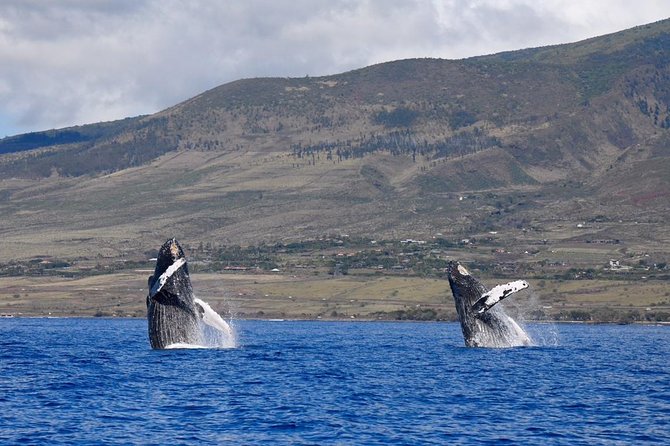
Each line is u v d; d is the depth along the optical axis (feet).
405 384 592.19
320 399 524.11
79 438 415.64
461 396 540.93
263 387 565.53
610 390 571.69
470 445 409.90
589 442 417.08
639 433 436.35
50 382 581.94
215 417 465.88
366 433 431.43
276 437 421.59
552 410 495.41
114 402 505.66
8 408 485.15
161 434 425.69
